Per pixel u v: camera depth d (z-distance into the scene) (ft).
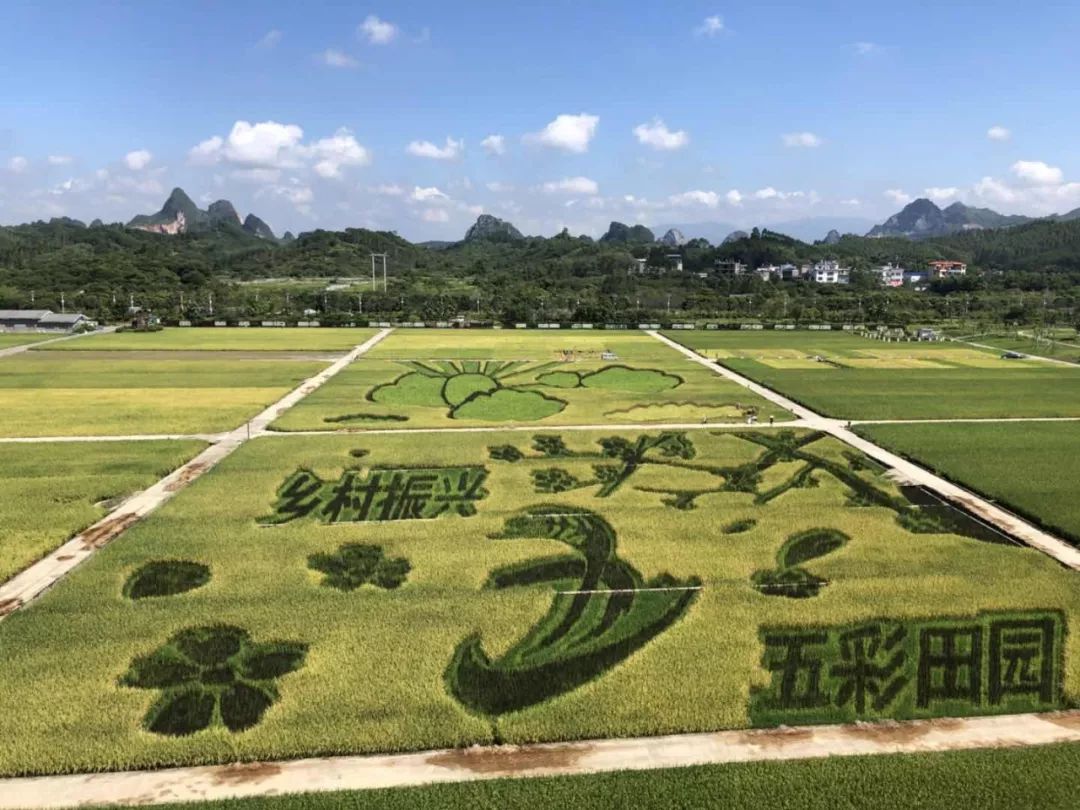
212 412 174.09
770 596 80.64
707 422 166.20
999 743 57.21
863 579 84.58
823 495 113.80
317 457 133.49
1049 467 128.47
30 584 85.05
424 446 141.79
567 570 87.35
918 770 54.08
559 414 173.27
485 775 54.80
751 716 60.75
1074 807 50.85
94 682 65.36
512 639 72.23
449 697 63.41
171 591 81.92
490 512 105.50
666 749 57.47
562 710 61.62
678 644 71.10
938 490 117.91
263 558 90.17
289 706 62.03
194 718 60.80
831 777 53.52
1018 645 70.18
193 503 108.99
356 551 92.17
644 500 110.83
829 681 65.00
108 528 101.50
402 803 51.29
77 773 55.21
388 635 72.90
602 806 51.19
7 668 67.41
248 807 50.75
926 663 67.15
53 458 132.98
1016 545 96.32
